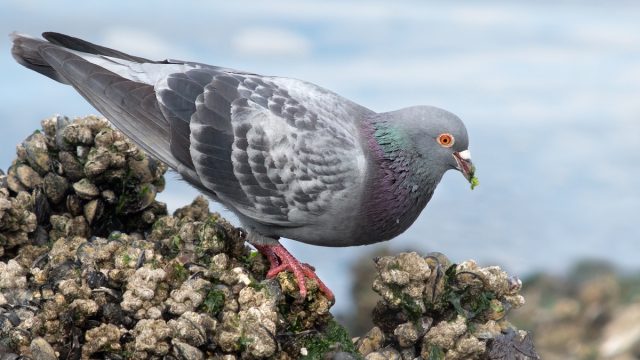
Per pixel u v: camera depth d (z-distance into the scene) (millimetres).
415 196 11539
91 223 11359
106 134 11141
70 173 11227
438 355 9984
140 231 11781
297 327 10164
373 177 11211
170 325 9398
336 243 11719
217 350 9492
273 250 11570
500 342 10180
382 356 10039
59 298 9586
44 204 11273
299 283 10156
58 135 11258
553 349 20062
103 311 9688
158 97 11477
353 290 20734
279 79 11836
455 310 10148
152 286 9633
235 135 11227
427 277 10055
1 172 12008
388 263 10102
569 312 20844
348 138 11219
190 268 10086
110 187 11414
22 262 10680
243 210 11492
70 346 9570
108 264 10039
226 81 11602
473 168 11344
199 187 11633
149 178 11570
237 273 9953
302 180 11109
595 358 19297
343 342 10203
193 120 11320
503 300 10398
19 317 9750
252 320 9398
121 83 11555
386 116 11461
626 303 21219
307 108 11352
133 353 9430
